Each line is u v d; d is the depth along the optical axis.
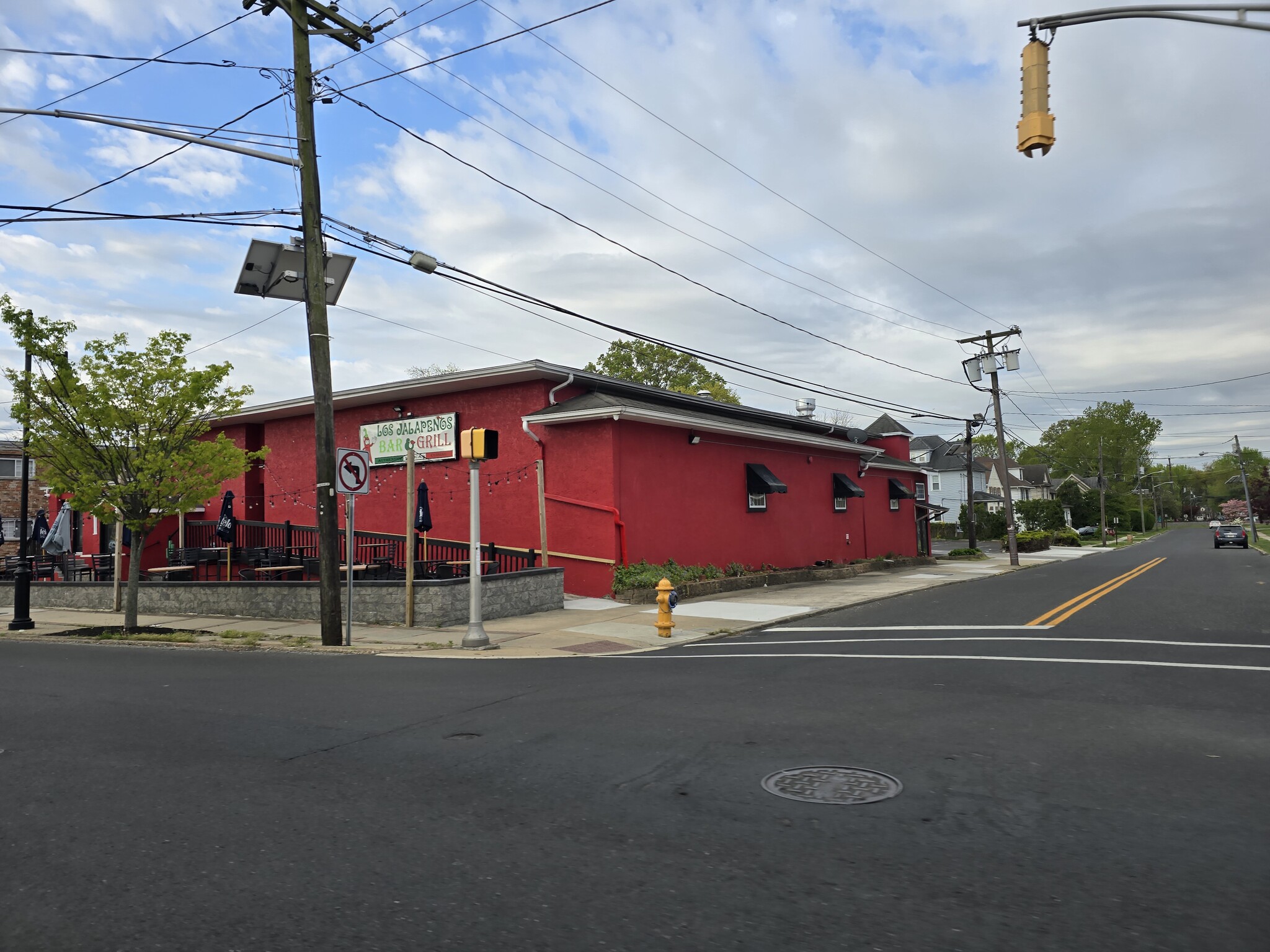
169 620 16.19
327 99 13.30
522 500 19.55
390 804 4.89
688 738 6.37
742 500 23.12
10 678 9.70
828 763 5.66
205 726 6.97
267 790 5.20
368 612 14.77
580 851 4.14
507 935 3.27
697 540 20.98
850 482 28.61
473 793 5.09
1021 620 13.91
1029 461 115.44
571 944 3.19
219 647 12.59
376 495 22.34
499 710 7.53
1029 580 23.70
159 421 13.99
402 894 3.66
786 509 25.47
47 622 16.77
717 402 25.11
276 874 3.89
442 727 6.86
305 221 13.02
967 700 7.70
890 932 3.27
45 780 5.47
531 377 19.33
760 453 24.14
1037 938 3.21
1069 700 7.64
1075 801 4.81
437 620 14.17
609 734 6.54
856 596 18.94
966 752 5.88
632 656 11.40
